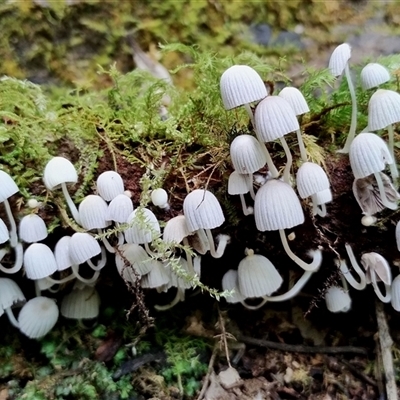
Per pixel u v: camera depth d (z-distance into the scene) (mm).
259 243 119
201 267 127
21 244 116
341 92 126
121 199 109
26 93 139
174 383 126
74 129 120
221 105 122
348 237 115
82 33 172
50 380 123
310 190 100
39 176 116
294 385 127
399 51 170
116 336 132
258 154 100
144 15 174
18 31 167
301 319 136
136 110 129
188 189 113
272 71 145
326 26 175
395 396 118
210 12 177
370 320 132
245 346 133
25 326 122
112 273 129
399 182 109
